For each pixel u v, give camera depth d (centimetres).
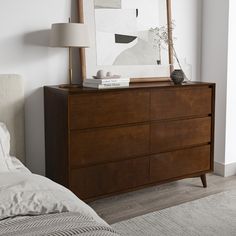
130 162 280
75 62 296
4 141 223
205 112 314
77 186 259
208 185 331
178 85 293
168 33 336
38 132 286
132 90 270
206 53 362
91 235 125
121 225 253
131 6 314
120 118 269
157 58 332
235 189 321
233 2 335
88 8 293
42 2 275
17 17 267
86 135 257
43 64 281
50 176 284
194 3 357
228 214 271
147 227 250
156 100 284
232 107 352
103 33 302
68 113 246
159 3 330
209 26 355
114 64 309
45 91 278
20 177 168
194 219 262
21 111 265
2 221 138
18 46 270
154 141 289
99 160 265
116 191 278
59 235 123
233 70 345
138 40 320
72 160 254
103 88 262
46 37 279
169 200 296
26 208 146
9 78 257
